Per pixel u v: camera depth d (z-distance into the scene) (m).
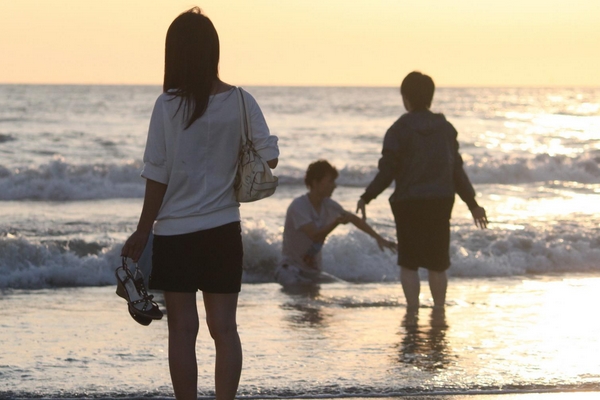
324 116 195.38
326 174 26.84
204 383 14.06
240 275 10.89
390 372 14.96
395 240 32.78
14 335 18.11
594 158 76.19
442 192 20.41
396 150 20.27
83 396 13.14
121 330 18.89
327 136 129.38
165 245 10.54
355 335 18.52
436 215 20.55
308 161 90.44
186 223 10.45
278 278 27.14
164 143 10.36
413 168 20.30
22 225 38.59
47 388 13.58
